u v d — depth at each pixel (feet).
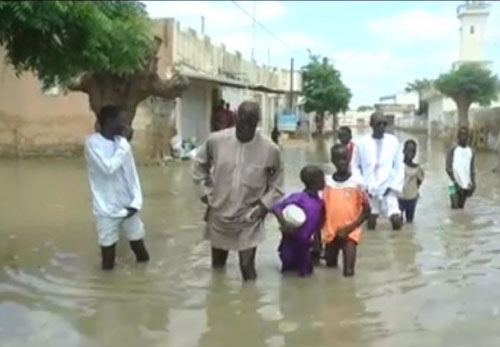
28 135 72.84
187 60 85.87
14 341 17.65
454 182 39.52
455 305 20.47
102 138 24.02
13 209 37.58
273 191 23.57
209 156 24.03
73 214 35.94
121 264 25.40
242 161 23.26
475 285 22.67
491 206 40.70
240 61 122.01
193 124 91.25
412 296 21.44
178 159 74.90
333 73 183.62
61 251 27.37
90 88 43.86
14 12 15.74
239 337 17.94
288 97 173.99
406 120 281.95
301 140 140.36
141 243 25.54
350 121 324.80
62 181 51.01
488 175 61.21
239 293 21.85
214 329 18.56
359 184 24.81
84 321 19.17
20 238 29.81
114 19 19.07
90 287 22.47
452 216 36.81
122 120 24.26
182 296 21.54
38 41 17.72
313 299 21.18
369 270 24.77
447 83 143.13
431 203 41.98
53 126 72.90
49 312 19.93
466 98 144.56
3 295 21.50
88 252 27.22
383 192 32.24
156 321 19.20
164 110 76.18
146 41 21.02
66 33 17.53
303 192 24.71
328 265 25.27
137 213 25.18
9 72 67.21
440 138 171.94
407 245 28.99
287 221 23.67
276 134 112.47
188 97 88.48
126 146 24.20
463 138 39.45
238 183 23.21
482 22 210.38
